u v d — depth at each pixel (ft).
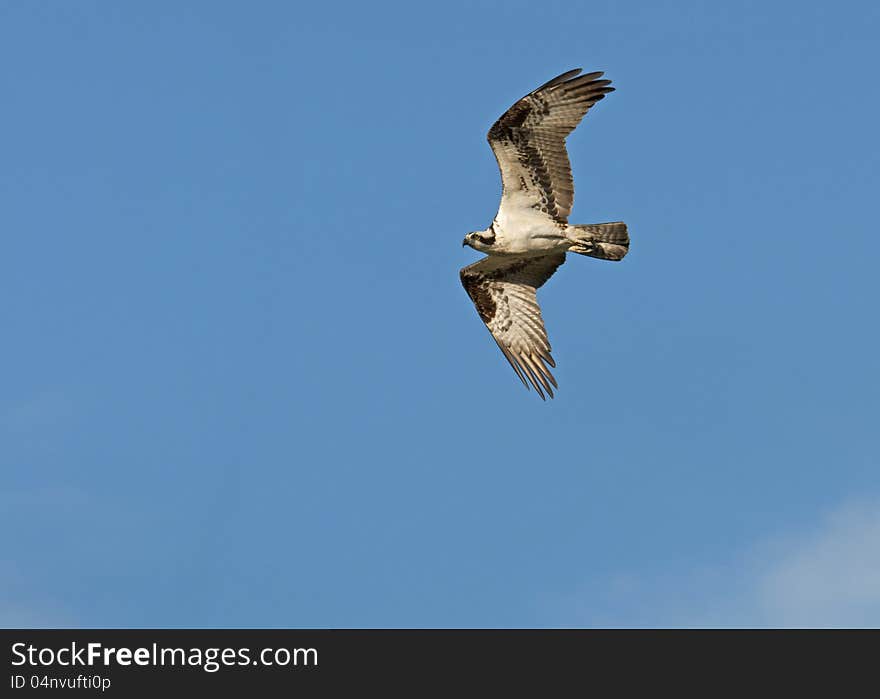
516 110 59.72
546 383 66.95
